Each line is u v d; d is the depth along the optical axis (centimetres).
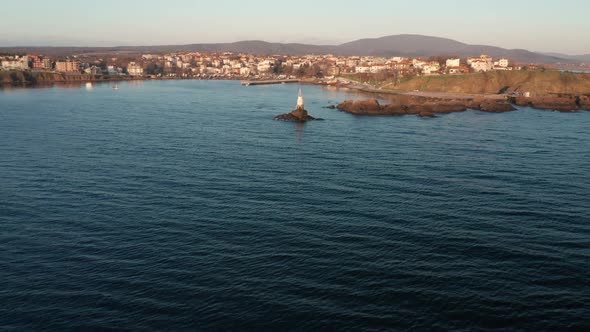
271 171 8438
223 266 4816
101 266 4812
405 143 11431
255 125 14225
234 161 9188
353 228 5803
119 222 5928
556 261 4991
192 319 3950
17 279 4566
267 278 4584
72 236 5519
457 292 4375
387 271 4741
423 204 6706
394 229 5784
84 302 4191
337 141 11638
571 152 10362
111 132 12362
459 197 7031
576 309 4138
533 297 4312
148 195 6975
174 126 13650
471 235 5622
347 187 7500
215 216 6156
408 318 3988
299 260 4953
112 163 8862
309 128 13850
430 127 14275
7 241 5375
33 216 6112
